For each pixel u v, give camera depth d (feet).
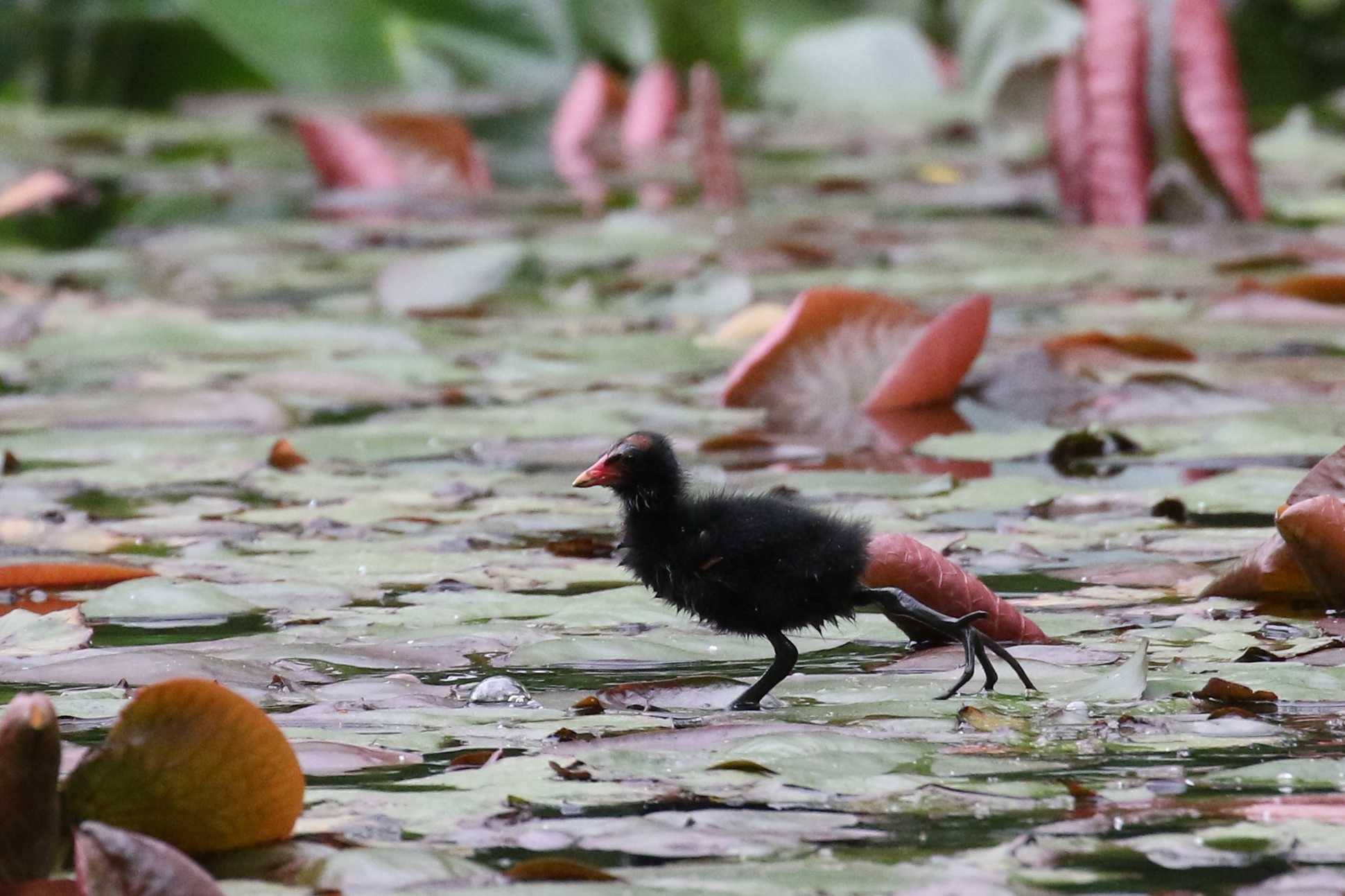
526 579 26.58
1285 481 31.42
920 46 119.24
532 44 108.37
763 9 124.98
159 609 24.70
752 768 17.30
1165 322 48.78
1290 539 23.57
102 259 64.34
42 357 45.80
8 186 79.97
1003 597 25.25
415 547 28.63
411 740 18.62
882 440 36.52
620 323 51.72
